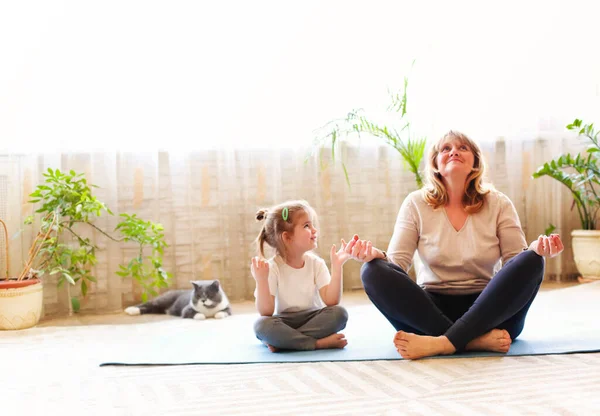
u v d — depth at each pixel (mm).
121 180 3174
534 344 1922
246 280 3307
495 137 3535
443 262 2006
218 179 3256
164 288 3219
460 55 3473
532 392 1443
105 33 3115
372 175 3443
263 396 1485
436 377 1594
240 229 3303
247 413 1360
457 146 2020
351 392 1494
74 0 3070
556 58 3543
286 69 3318
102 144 3121
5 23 2992
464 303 1994
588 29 3537
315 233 2057
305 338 1966
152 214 3203
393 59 3395
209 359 1889
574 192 3469
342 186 3398
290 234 2049
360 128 3281
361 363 1784
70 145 3090
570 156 3414
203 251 3273
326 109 3359
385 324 2420
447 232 2008
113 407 1438
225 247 3279
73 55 3078
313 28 3336
